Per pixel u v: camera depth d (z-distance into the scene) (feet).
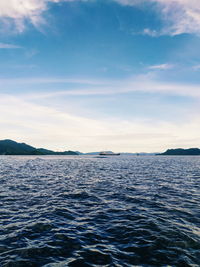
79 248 27.25
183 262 23.59
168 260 24.08
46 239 29.94
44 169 156.35
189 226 34.73
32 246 27.76
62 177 102.27
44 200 52.70
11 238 30.14
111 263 23.49
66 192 63.21
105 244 28.45
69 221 37.50
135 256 25.12
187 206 47.39
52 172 130.11
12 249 26.84
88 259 24.45
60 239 29.99
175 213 42.04
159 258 24.53
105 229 33.78
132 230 33.14
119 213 42.27
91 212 42.96
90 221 37.55
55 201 51.80
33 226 34.83
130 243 28.63
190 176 109.81
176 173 126.00
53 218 38.93
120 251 26.40
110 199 54.34
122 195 59.26
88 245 28.14
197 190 67.46
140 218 38.99
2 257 24.79
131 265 23.04
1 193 60.44
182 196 58.08
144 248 27.12
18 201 51.26
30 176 105.29
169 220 37.81
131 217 39.63
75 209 44.98
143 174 118.62
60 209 44.73
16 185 75.00
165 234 31.40
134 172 131.85
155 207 46.62
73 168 169.48
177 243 28.43
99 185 76.95
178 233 31.71
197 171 142.41
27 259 24.43
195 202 51.11
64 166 197.98
